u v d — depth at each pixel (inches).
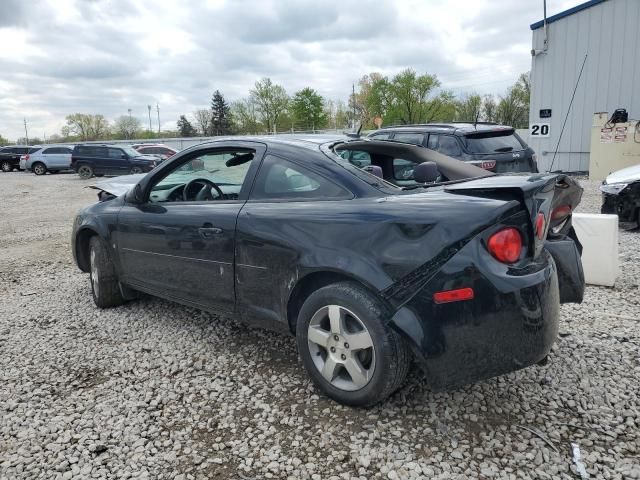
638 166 311.4
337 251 109.3
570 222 135.7
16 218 488.7
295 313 124.4
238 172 140.7
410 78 2074.3
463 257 97.0
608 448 99.2
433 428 106.7
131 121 3093.0
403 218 103.2
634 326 155.5
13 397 125.3
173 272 152.2
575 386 121.6
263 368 135.5
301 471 95.7
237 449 102.7
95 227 179.2
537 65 610.5
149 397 123.2
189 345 152.1
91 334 164.1
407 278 100.5
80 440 106.8
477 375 99.6
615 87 573.6
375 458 98.2
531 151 351.9
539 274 101.0
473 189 104.3
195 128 3216.0
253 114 2524.6
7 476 96.3
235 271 132.3
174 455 101.3
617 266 197.6
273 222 122.3
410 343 100.3
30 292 216.4
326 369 115.3
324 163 123.6
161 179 163.6
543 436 103.0
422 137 345.7
